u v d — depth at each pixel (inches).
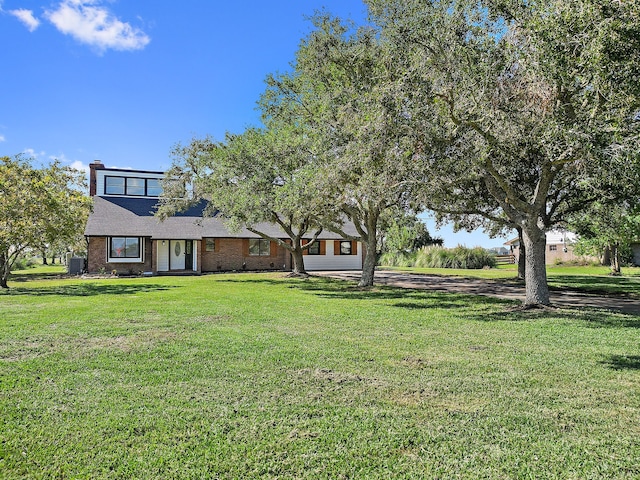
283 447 136.6
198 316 382.0
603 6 253.3
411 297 556.1
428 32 376.2
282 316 386.3
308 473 121.6
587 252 1128.8
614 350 265.3
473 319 376.8
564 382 203.5
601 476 121.4
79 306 442.0
